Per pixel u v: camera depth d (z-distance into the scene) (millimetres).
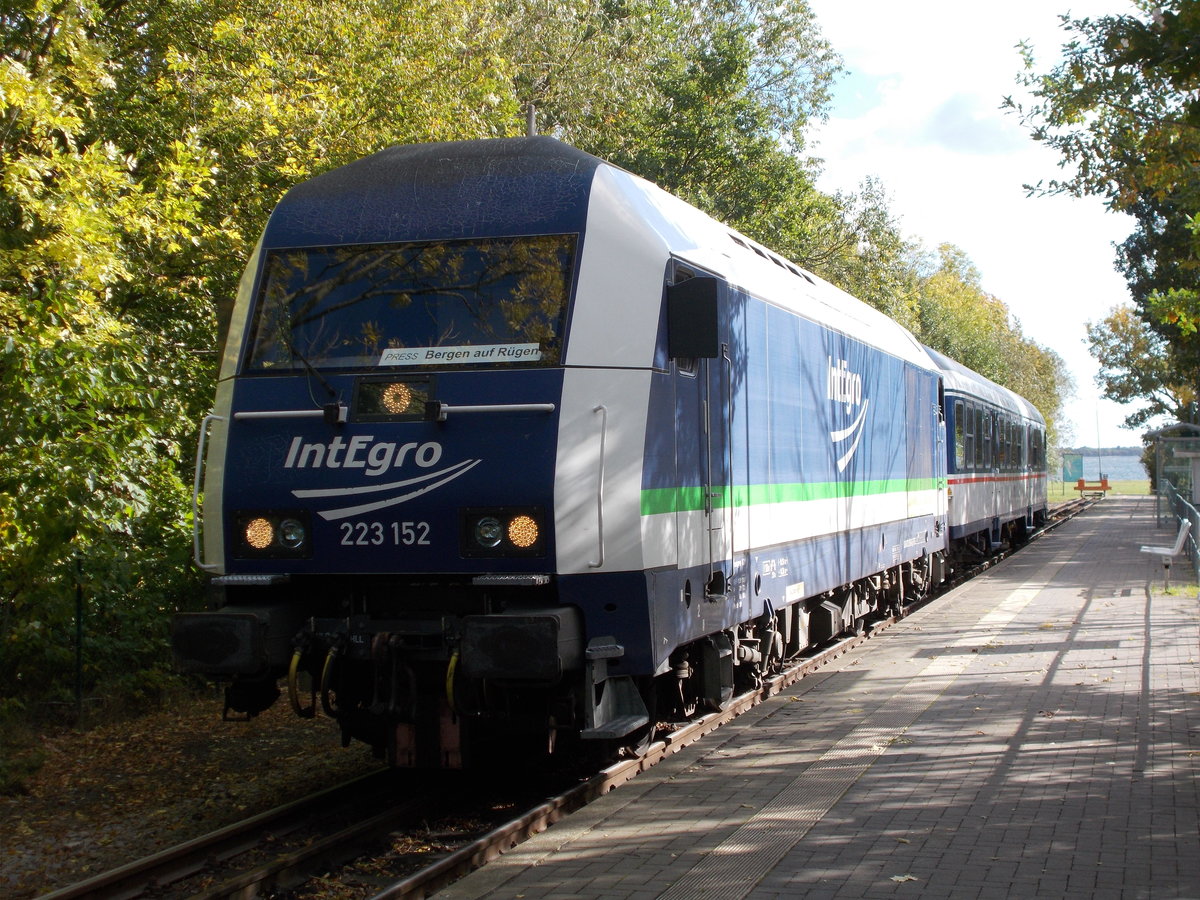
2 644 9867
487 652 6520
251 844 6770
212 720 10492
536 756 8695
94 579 10195
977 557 23953
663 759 8258
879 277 32375
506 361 6957
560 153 7551
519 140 7730
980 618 15719
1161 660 11820
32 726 9922
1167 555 21047
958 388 20406
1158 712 9367
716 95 27812
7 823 7484
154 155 13086
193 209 11359
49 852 6914
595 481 6789
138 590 11633
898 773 7660
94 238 10047
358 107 13523
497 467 6785
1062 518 44250
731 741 8766
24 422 9156
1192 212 14023
